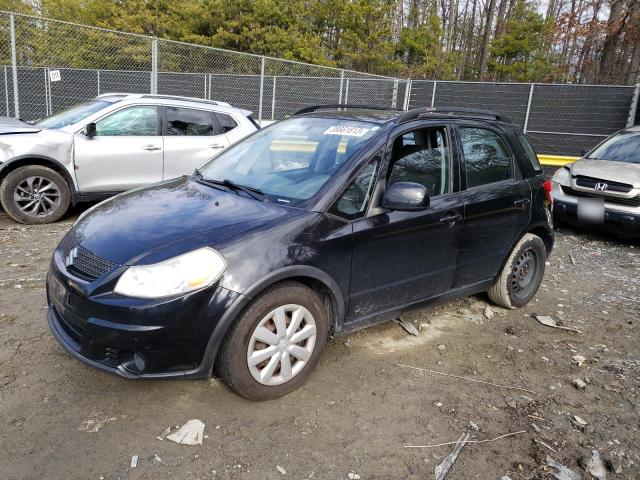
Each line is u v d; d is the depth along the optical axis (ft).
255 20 85.66
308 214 9.96
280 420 9.32
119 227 9.73
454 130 12.95
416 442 9.05
